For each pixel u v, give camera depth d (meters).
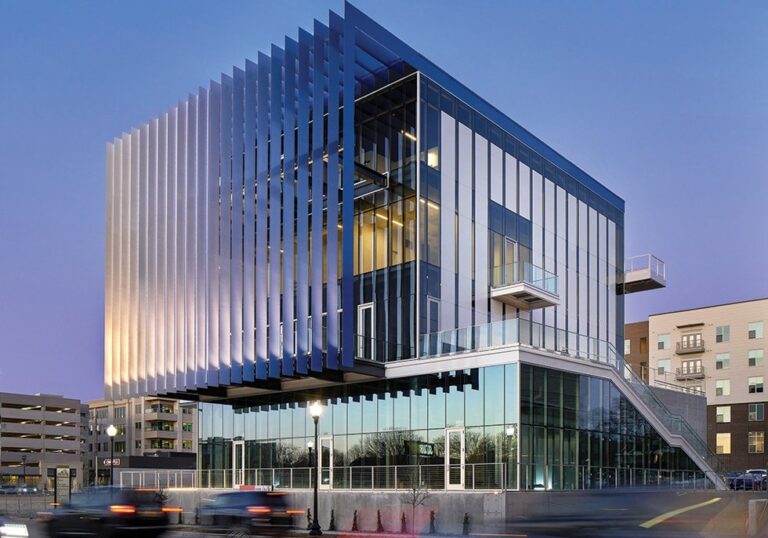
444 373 36.69
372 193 41.59
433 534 30.94
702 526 27.44
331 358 36.41
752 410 91.44
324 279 39.19
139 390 47.53
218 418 49.50
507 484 32.25
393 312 39.44
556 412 35.53
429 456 36.56
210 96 45.03
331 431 41.62
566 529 27.58
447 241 40.75
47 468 154.75
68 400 161.00
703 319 96.94
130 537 21.34
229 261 42.38
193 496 46.84
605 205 57.03
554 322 48.97
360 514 36.66
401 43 39.97
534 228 48.19
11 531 24.81
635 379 42.72
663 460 42.38
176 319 45.34
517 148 47.66
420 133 39.94
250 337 40.50
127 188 51.81
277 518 27.58
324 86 40.97
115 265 51.84
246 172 42.03
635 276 58.56
